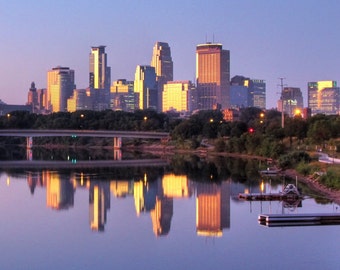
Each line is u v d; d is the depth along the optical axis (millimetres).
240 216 123500
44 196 156750
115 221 122312
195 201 147250
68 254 95750
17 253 96188
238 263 90312
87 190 169500
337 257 92500
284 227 112062
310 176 173875
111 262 91500
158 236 107938
